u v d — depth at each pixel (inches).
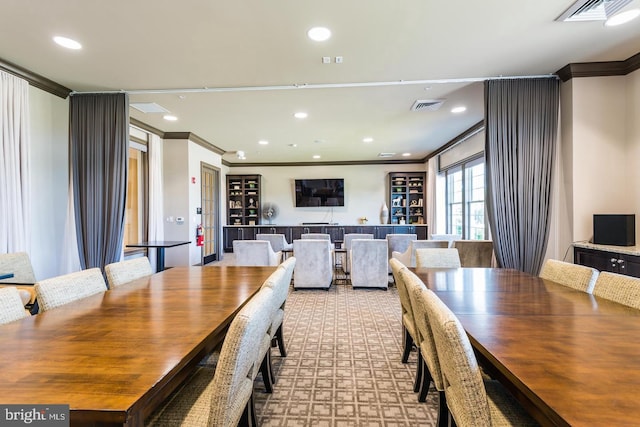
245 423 61.0
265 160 355.3
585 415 29.5
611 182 129.0
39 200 135.3
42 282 64.0
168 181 234.4
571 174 131.0
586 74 128.8
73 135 149.4
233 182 368.5
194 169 244.5
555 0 87.6
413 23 97.7
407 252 181.2
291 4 87.7
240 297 70.8
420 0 86.8
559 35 106.0
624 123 128.3
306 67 127.1
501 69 130.9
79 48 111.0
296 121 201.9
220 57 118.3
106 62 121.6
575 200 130.0
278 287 66.1
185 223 234.8
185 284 83.3
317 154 320.8
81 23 96.0
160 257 186.5
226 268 105.7
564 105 135.2
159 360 40.6
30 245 125.9
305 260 182.9
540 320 55.6
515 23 98.5
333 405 77.3
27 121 126.4
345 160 356.8
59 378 36.2
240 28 99.4
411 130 226.7
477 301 67.6
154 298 70.0
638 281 64.3
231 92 151.9
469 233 247.8
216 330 52.1
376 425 70.1
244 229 348.2
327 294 179.2
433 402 78.3
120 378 36.2
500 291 76.0
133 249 215.5
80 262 148.8
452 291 76.0
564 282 82.8
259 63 123.3
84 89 146.9
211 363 62.8
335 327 128.0
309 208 368.5
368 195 363.9
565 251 134.6
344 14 92.7
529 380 35.7
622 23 99.0
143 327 52.3
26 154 125.3
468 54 118.2
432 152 311.1
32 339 47.2
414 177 355.9
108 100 149.6
